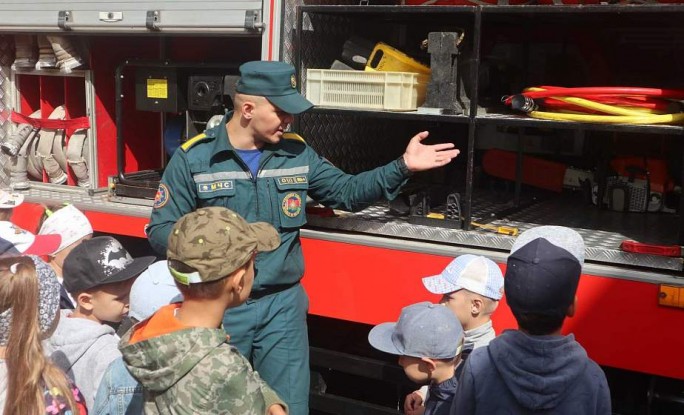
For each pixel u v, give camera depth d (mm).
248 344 2967
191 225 1896
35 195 4414
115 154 4594
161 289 2430
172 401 1772
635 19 3744
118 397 2020
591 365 1924
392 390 3547
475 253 3078
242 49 4512
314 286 3355
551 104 3203
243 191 2932
